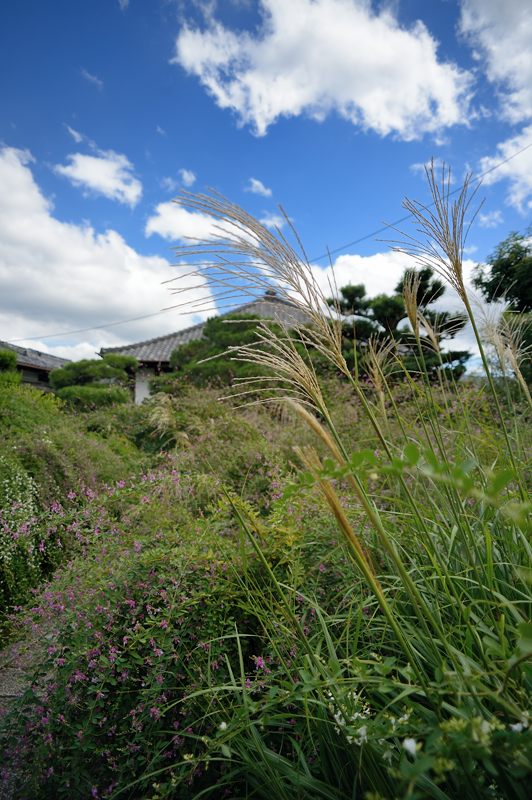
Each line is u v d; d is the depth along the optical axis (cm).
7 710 216
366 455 83
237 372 1130
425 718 108
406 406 363
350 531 104
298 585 191
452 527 162
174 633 184
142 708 172
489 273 756
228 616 199
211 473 416
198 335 2303
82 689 191
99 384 1593
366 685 128
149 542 242
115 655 182
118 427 948
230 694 172
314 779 132
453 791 108
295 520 225
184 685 185
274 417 646
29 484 481
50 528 352
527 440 247
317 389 126
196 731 174
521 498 145
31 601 243
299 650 162
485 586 137
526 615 132
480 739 80
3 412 687
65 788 175
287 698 127
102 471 611
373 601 170
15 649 263
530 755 83
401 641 101
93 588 212
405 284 178
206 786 171
